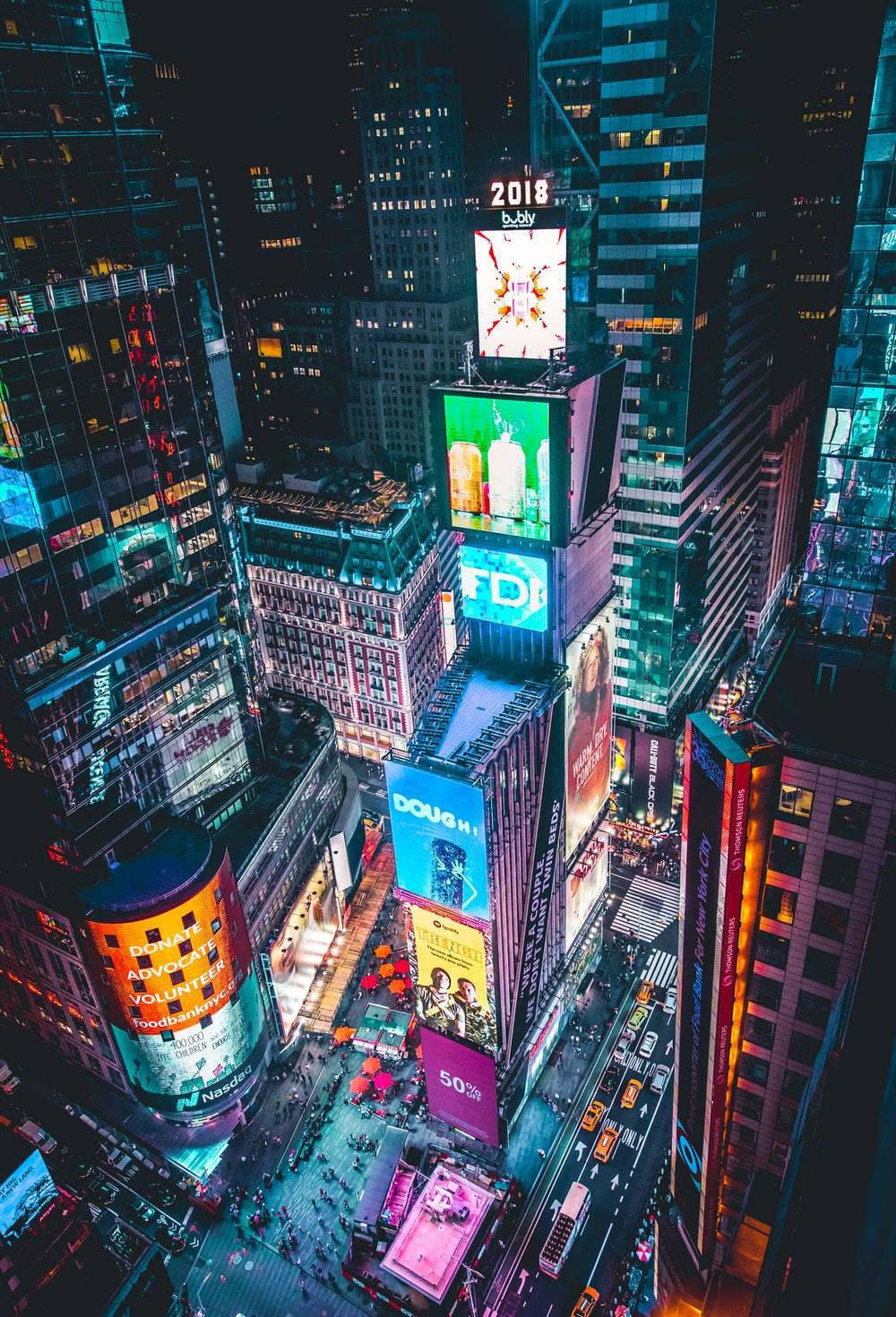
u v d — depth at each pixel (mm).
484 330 104500
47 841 104500
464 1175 111625
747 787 59938
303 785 137250
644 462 134625
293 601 186625
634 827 163375
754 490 175500
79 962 110438
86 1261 83500
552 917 117812
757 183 137875
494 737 94812
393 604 172125
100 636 102688
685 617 149625
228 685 122625
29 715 94875
